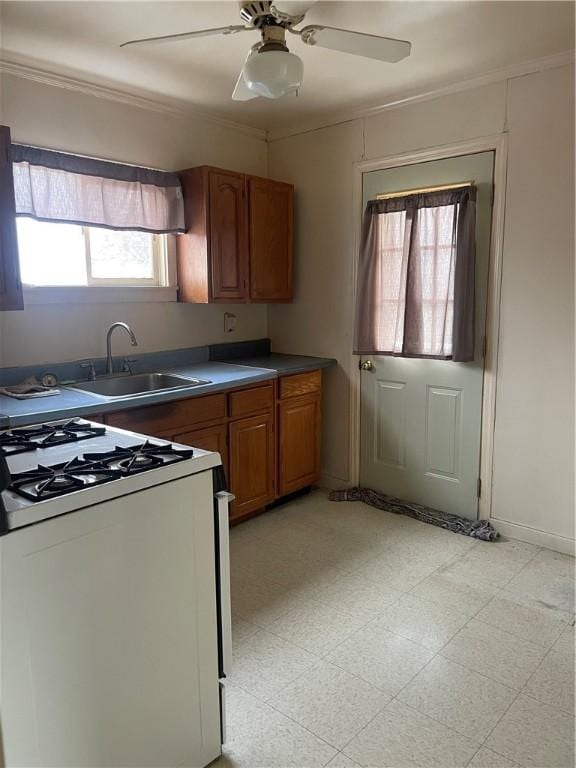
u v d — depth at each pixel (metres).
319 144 3.63
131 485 1.41
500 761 1.64
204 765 1.66
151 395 2.62
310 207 3.75
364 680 1.98
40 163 2.66
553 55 2.63
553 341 2.84
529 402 2.96
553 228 2.77
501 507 3.13
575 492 2.86
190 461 1.56
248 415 3.21
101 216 2.93
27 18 2.22
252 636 2.24
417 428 3.42
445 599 2.50
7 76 2.59
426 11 2.20
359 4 2.14
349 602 2.48
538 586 2.60
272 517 3.42
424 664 2.07
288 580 2.68
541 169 2.77
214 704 1.68
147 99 3.12
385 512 3.48
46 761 1.30
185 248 3.35
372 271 3.40
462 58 2.66
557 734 1.74
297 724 1.79
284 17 2.00
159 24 2.28
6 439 1.84
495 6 2.16
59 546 1.27
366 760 1.65
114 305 3.16
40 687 1.27
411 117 3.20
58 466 1.54
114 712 1.43
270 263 3.64
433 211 3.11
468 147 2.99
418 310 3.23
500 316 3.00
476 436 3.17
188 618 1.58
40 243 2.84
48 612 1.27
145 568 1.46
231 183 3.33
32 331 2.83
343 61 2.68
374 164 3.38
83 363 3.00
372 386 3.60
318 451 3.76
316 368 3.62
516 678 1.99
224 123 3.59
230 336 3.85
